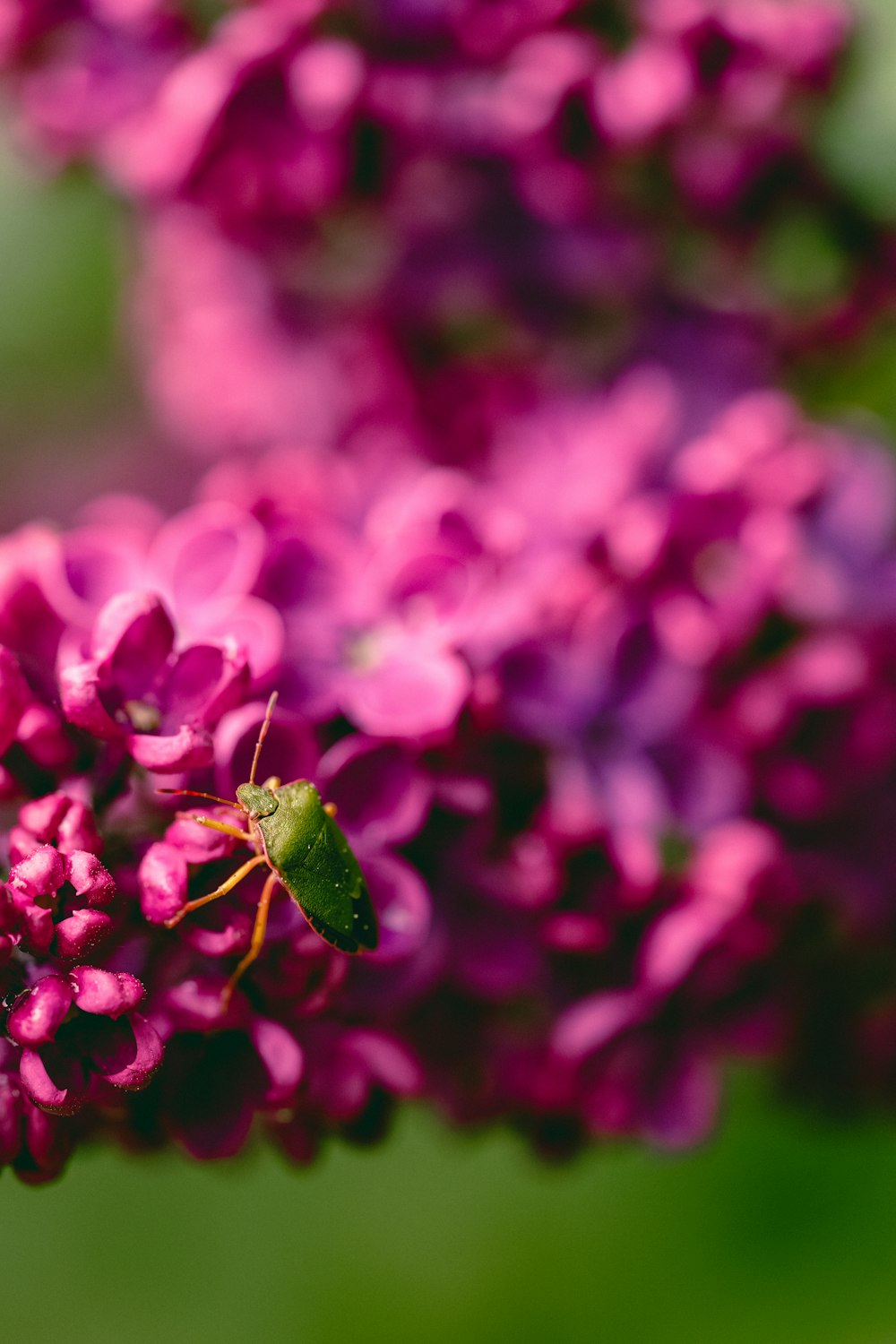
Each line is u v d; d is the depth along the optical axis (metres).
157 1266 0.32
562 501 0.30
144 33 0.31
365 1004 0.27
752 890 0.28
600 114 0.30
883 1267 0.30
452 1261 0.32
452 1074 0.28
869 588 0.29
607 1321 0.31
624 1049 0.28
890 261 0.31
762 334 0.32
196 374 0.35
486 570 0.27
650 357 0.32
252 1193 0.33
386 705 0.27
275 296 0.33
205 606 0.27
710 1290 0.31
